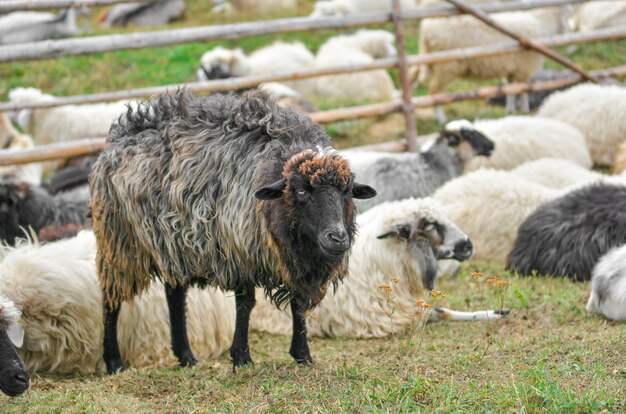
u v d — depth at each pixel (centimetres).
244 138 630
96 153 1216
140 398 619
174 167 639
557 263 938
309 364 658
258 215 609
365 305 820
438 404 548
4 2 1173
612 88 1419
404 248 830
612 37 1520
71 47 1188
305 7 2300
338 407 548
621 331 703
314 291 631
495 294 873
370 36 1897
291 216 591
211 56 1666
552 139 1290
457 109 1666
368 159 1155
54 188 1152
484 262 1035
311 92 1767
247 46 1992
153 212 650
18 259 724
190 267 651
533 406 531
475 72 1533
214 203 630
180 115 659
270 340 817
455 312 820
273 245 604
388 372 623
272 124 634
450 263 970
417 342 747
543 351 655
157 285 758
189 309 767
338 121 1438
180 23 2189
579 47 1911
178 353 712
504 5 1450
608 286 766
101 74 1772
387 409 541
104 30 2109
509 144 1270
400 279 827
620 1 1927
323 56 1788
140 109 681
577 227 940
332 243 573
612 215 927
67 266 730
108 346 712
